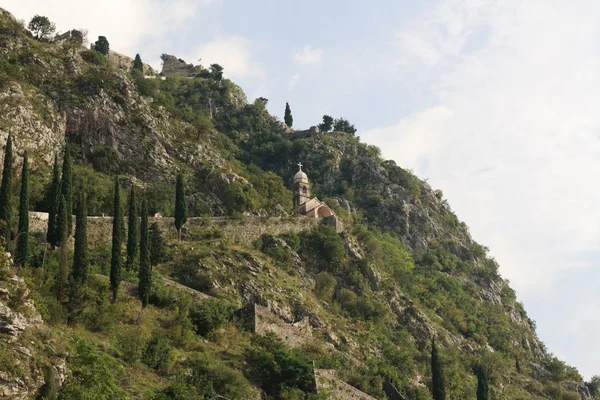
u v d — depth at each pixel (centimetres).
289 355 12625
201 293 14688
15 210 14825
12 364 8800
